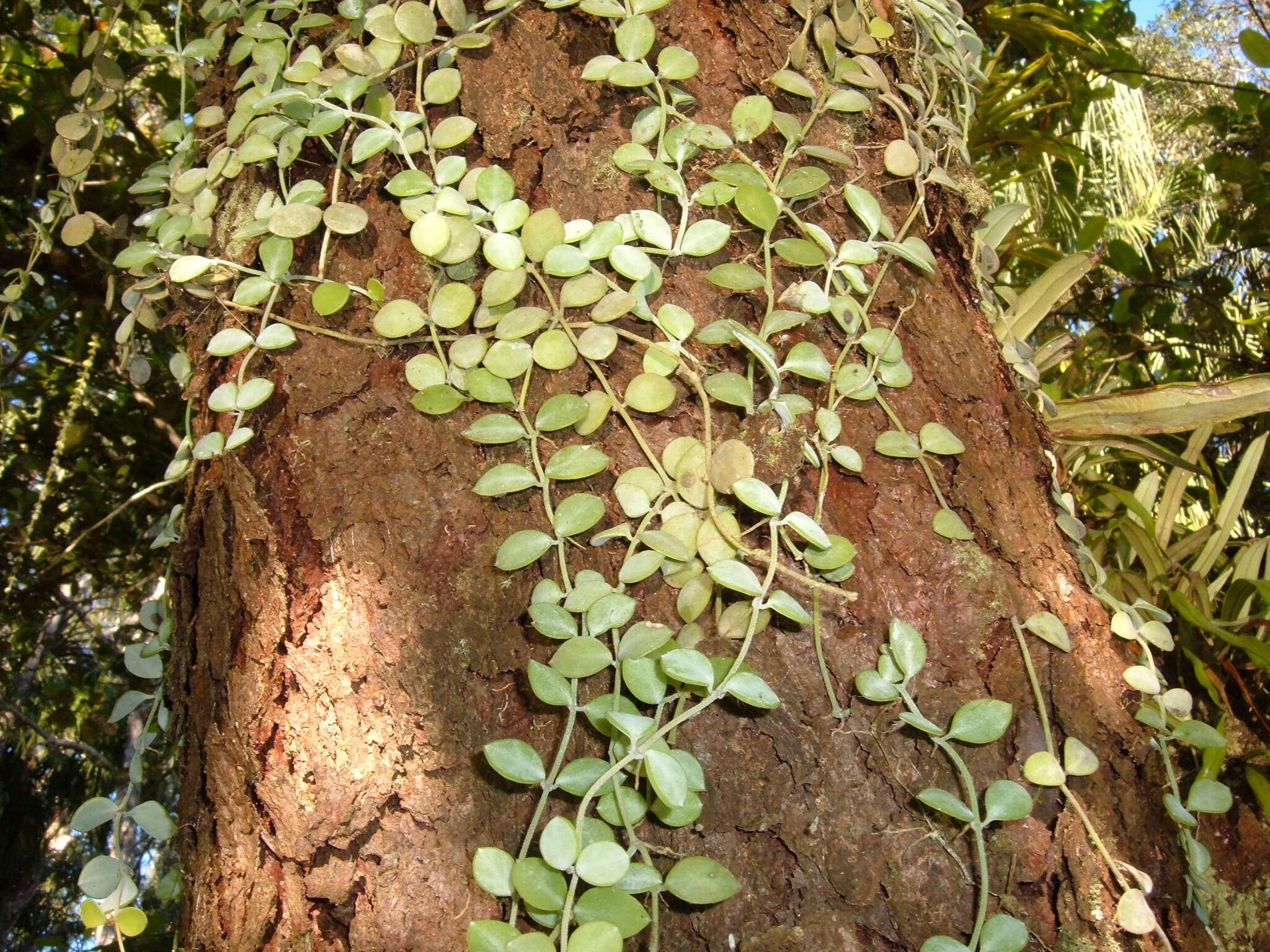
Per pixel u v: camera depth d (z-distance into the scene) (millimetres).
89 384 1157
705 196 401
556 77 411
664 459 376
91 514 1225
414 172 394
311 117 416
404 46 417
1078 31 1049
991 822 359
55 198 541
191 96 945
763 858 357
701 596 363
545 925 331
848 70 434
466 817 355
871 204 410
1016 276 1151
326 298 386
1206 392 591
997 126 1054
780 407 366
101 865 428
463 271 397
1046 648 383
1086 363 1031
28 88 973
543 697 350
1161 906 378
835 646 369
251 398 382
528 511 378
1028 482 420
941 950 339
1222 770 467
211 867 367
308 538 374
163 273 448
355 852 351
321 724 357
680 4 427
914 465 394
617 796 344
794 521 358
